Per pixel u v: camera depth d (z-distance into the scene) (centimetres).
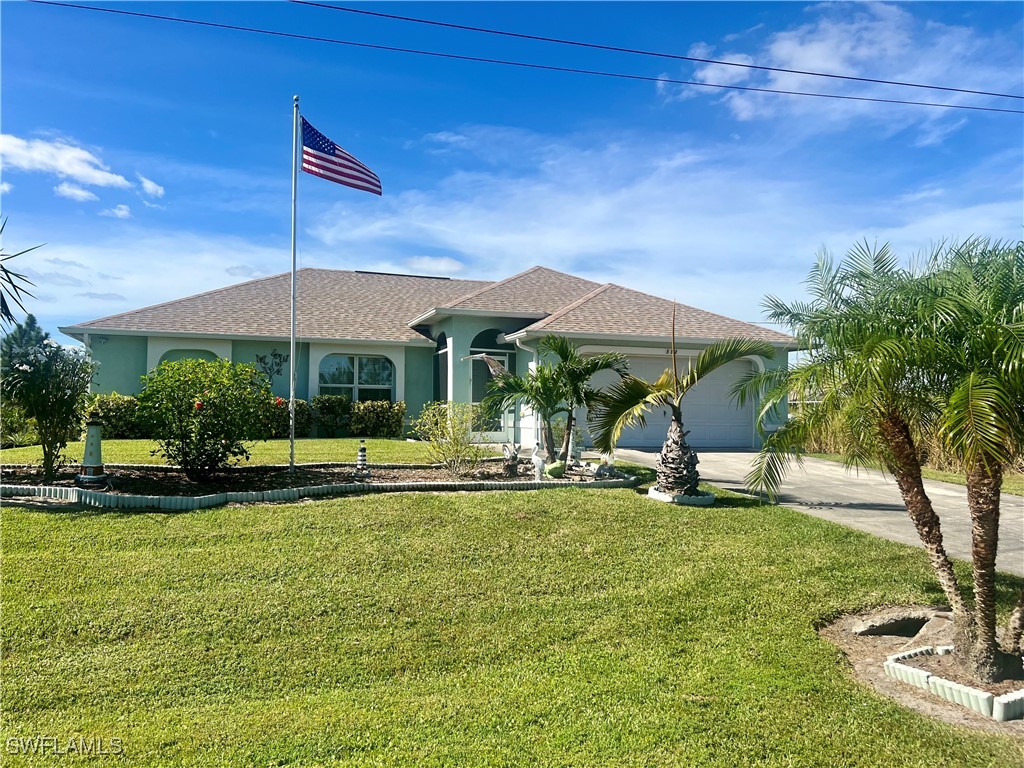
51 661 473
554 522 822
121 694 439
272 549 695
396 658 502
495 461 1280
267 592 596
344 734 395
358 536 744
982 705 431
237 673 473
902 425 490
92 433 903
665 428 1712
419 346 2027
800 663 498
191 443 917
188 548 687
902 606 616
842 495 1088
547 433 1197
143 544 688
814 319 514
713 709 429
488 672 486
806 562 717
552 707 431
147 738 386
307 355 1939
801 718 419
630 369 1694
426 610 583
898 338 438
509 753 377
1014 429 388
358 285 2359
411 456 1318
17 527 707
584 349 1611
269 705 434
